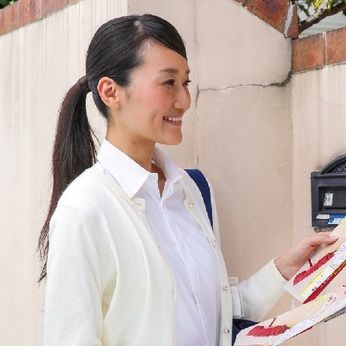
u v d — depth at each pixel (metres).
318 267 2.36
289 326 2.11
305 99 3.30
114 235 2.13
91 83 2.35
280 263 2.57
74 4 3.61
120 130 2.32
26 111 4.16
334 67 3.14
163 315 2.13
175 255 2.28
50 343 2.07
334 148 3.15
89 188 2.19
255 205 3.31
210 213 2.62
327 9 3.63
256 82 3.32
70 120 2.45
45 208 3.93
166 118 2.28
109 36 2.28
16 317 4.29
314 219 3.20
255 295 2.61
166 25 2.29
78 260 2.08
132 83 2.25
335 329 3.11
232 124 3.28
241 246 3.28
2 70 4.46
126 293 2.13
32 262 4.09
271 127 3.34
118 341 2.15
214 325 2.35
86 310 2.06
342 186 3.11
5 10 4.41
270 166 3.34
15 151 4.29
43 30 3.95
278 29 3.35
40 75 3.99
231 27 3.27
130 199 2.22
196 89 3.21
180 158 3.18
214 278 2.36
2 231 4.46
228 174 3.27
